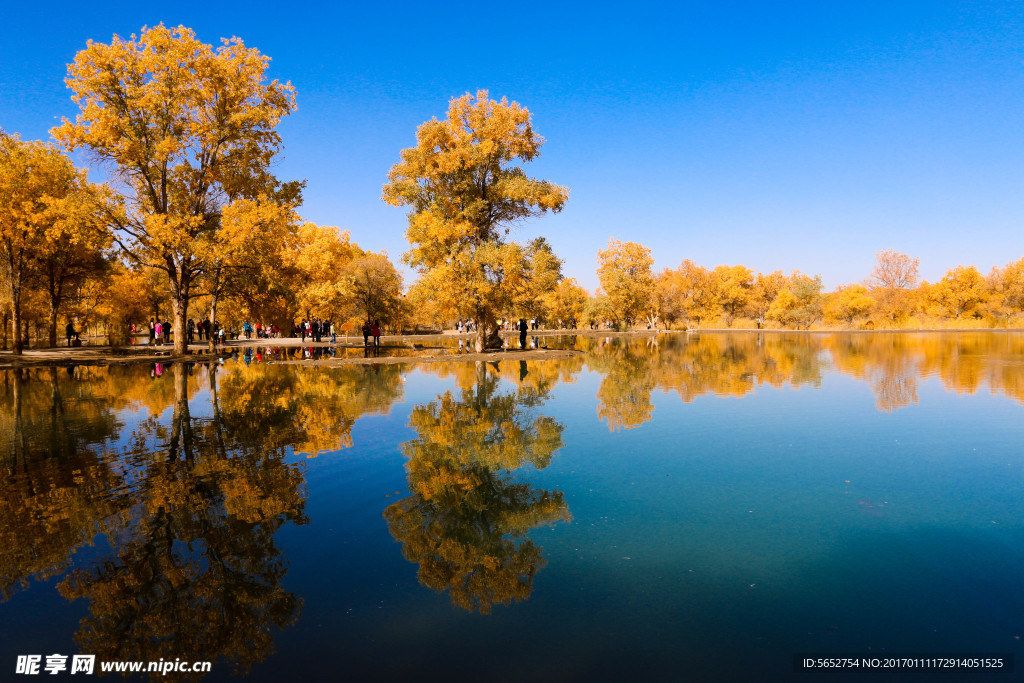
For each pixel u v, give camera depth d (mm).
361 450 8750
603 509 6016
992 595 4059
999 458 7980
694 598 4086
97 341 56906
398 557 4855
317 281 48438
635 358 28328
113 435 9969
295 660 3373
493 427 10602
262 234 29062
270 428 10562
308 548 5035
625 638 3561
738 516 5766
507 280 30484
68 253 34156
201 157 30281
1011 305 81000
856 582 4297
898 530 5332
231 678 3197
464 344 44156
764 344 41344
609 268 71062
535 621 3793
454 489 6754
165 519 5789
